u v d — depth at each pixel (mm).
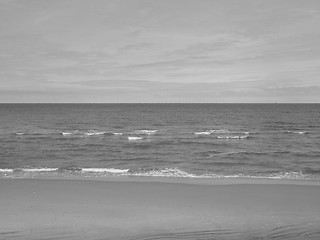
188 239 8164
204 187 13797
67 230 8719
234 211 10469
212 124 56438
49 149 27797
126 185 14109
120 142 32625
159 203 11398
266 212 10367
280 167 20234
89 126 52375
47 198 11906
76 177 16359
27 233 8484
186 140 34281
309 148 28875
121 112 106188
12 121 62531
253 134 40125
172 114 93312
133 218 9734
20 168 19312
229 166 20531
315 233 8477
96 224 9188
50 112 104188
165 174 17422
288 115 85250
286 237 8203
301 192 12906
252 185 14180
